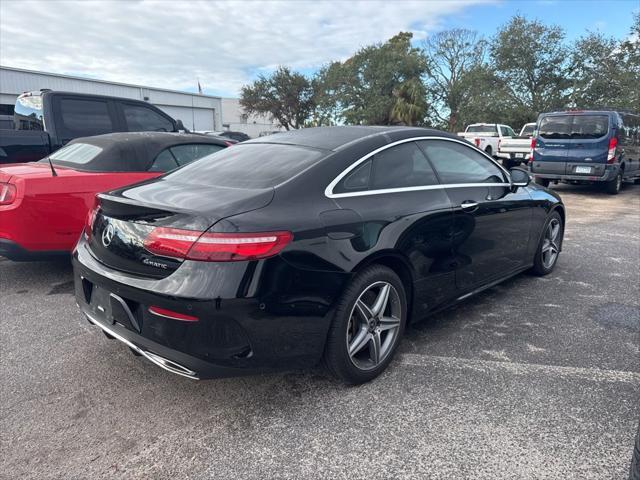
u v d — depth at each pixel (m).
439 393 2.64
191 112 37.31
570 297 4.14
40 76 25.28
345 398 2.60
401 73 37.56
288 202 2.41
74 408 2.51
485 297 4.15
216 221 2.16
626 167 11.59
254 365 2.26
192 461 2.12
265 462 2.11
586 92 28.44
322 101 40.47
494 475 2.02
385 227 2.71
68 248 4.14
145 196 2.53
